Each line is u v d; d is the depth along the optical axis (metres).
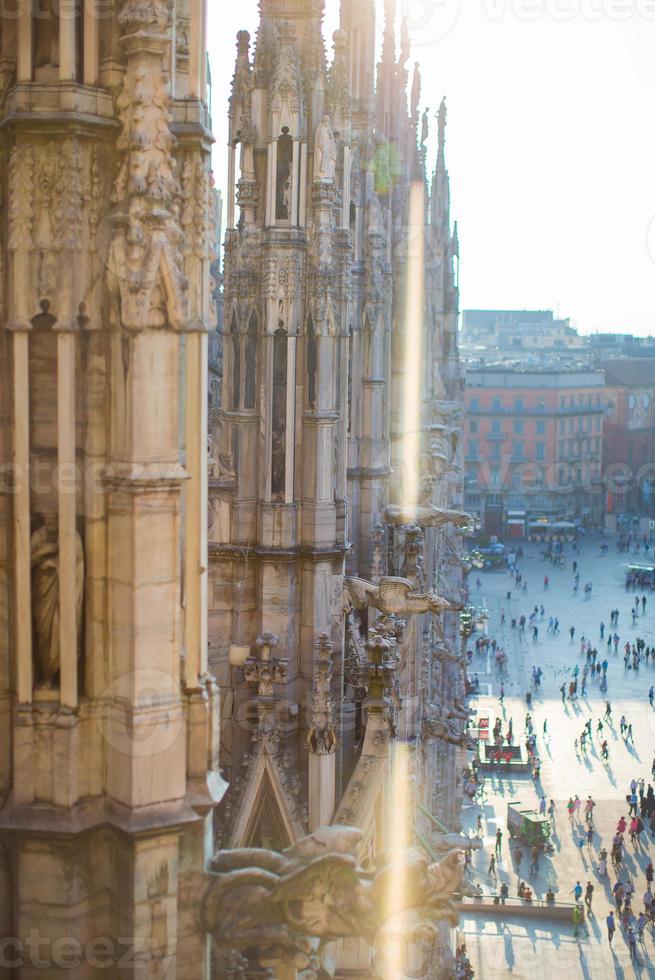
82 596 7.62
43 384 7.54
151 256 7.21
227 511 21.25
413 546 22.33
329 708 17.50
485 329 196.62
